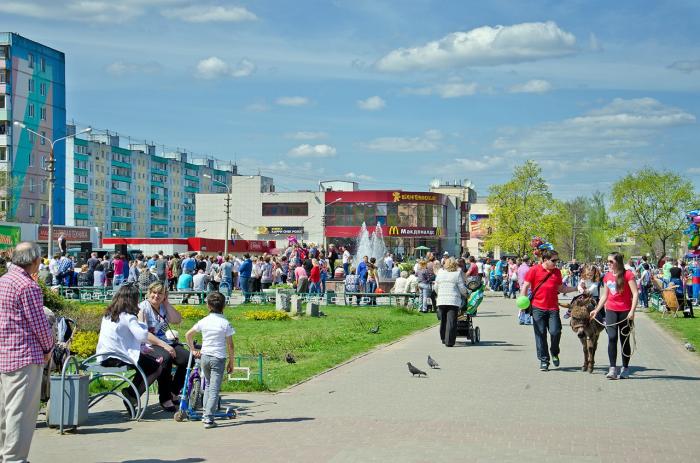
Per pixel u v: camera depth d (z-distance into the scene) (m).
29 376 8.23
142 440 9.63
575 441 9.38
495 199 78.75
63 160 99.06
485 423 10.48
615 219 79.50
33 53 94.56
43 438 9.76
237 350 18.61
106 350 11.27
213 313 10.89
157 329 12.02
